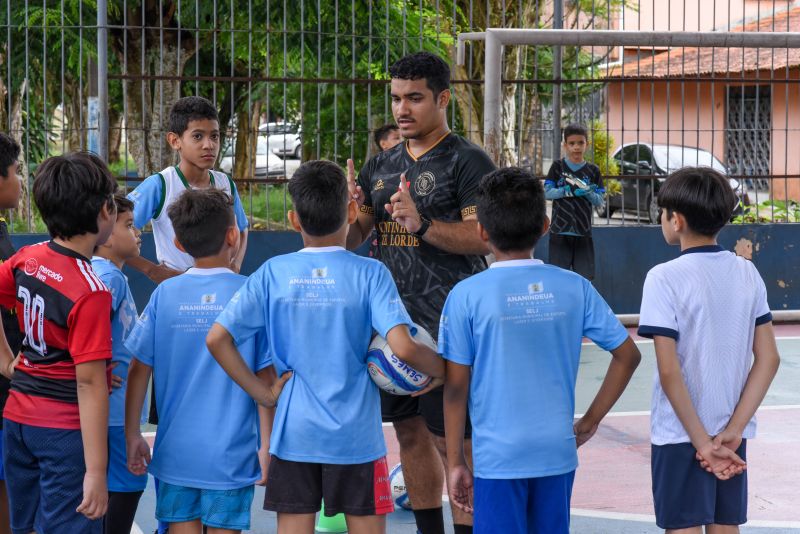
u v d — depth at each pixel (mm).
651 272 4203
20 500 4141
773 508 6004
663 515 4199
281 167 27016
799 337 11781
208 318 4320
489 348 3975
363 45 12656
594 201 11336
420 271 4934
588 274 11438
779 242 12469
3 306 4297
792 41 10852
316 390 4047
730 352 4141
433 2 14164
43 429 3965
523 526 3973
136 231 4980
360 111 13867
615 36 10500
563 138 11922
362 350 4109
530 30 10266
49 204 3945
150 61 14484
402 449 5062
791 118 21562
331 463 4012
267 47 11094
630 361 4109
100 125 10555
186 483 4301
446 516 5820
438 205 4906
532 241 4070
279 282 4098
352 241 5258
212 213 4367
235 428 4301
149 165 12539
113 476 4547
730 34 10797
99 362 3889
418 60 4863
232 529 4328
